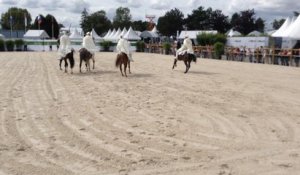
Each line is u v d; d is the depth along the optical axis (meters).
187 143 8.43
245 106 12.55
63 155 7.56
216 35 42.62
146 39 69.00
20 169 6.80
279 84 18.23
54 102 12.83
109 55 42.72
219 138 8.83
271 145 8.31
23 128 9.52
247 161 7.30
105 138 8.76
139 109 11.93
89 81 18.28
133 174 6.59
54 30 102.88
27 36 73.62
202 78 20.23
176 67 27.09
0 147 8.01
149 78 19.84
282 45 35.09
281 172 6.75
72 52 21.70
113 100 13.35
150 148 8.05
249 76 21.66
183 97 14.17
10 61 30.73
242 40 39.59
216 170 6.81
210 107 12.37
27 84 16.97
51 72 22.25
